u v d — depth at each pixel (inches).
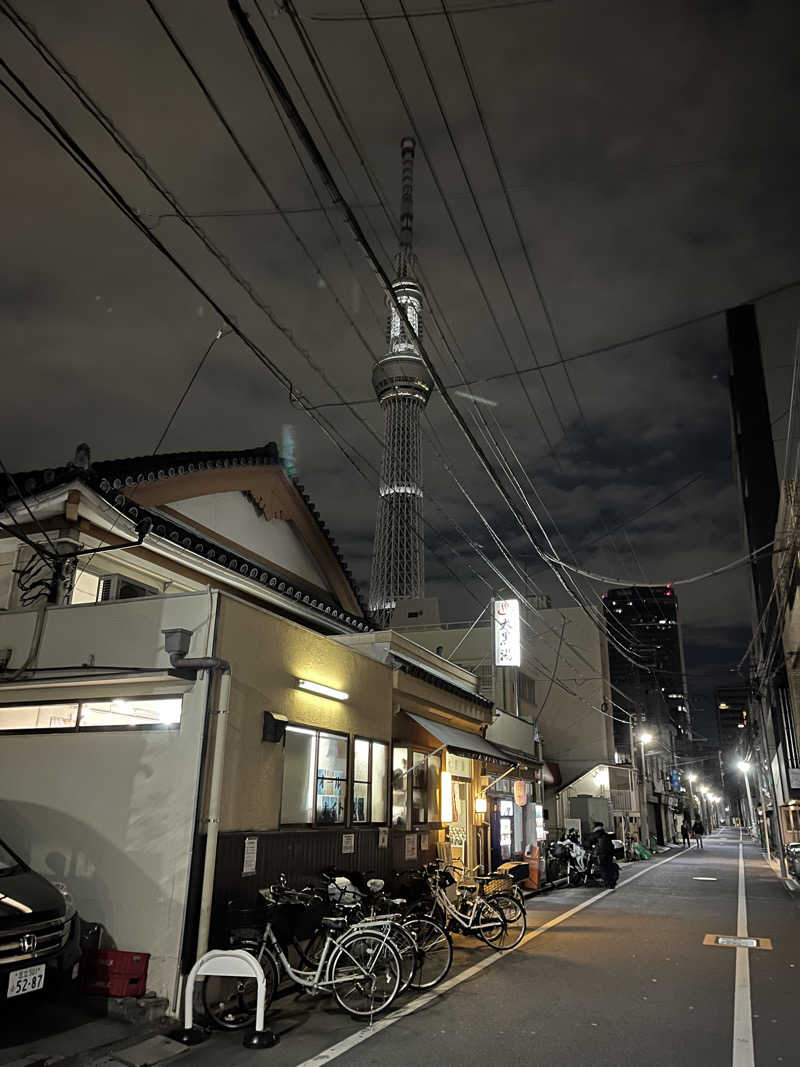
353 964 318.7
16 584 449.4
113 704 362.3
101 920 326.3
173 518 568.1
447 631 1560.0
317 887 381.1
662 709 2760.8
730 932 557.3
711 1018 314.5
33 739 370.9
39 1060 243.0
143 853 329.1
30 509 427.5
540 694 1800.0
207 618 354.9
